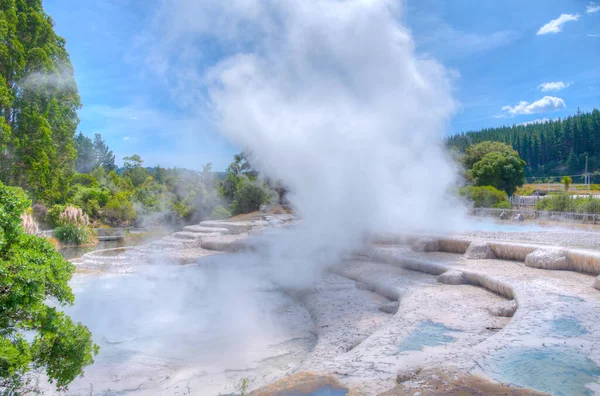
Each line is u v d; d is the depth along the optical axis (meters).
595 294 6.37
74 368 3.75
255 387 5.11
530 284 7.06
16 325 3.46
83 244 21.23
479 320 5.93
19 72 21.05
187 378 5.56
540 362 3.93
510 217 18.64
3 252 3.48
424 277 9.22
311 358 5.51
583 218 16.20
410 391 3.36
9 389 3.40
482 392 3.33
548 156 92.62
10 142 20.47
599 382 3.53
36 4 23.41
